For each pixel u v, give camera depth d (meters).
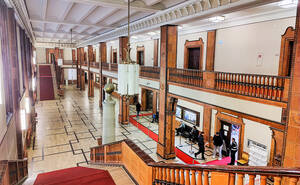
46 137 12.35
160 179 3.99
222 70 10.20
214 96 7.81
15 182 4.91
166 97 9.95
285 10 7.33
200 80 8.36
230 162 9.77
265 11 7.95
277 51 7.74
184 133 12.96
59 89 24.64
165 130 10.02
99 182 5.21
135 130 13.92
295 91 4.73
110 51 24.73
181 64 13.02
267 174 1.98
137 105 16.67
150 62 16.69
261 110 6.18
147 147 11.39
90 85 24.44
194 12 7.48
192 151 11.12
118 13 10.48
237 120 9.92
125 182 5.21
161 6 8.59
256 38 8.50
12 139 5.80
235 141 9.77
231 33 9.62
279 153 7.86
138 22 10.88
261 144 8.99
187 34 12.34
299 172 1.76
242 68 9.18
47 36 20.97
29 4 9.06
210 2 6.74
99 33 18.22
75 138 12.30
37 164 9.16
